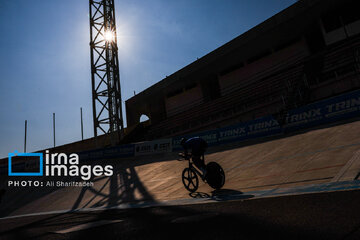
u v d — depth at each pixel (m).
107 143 35.00
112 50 30.55
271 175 6.53
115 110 29.28
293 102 19.08
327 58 21.59
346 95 12.86
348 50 19.84
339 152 6.87
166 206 5.46
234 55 28.86
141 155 21.25
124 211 5.94
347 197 3.21
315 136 10.60
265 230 2.41
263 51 28.95
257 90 25.53
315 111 13.72
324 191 3.84
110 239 3.07
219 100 28.77
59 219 6.57
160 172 12.13
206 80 35.31
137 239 2.84
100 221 4.74
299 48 26.59
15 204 14.19
